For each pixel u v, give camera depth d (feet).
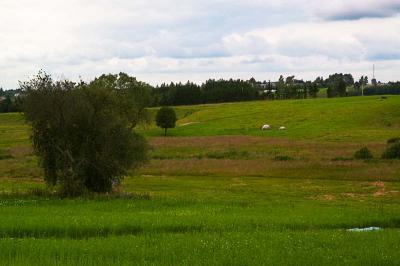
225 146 296.30
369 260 52.65
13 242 58.90
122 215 84.84
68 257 52.03
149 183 179.01
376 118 440.86
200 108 629.51
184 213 90.22
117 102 141.38
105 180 133.69
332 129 398.01
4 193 127.13
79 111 130.21
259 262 51.47
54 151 131.44
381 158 219.41
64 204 104.47
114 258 52.60
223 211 97.09
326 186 169.68
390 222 86.58
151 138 353.51
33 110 130.11
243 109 573.33
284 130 406.41
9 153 271.49
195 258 52.70
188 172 209.87
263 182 182.19
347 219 86.63
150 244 59.82
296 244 61.82
